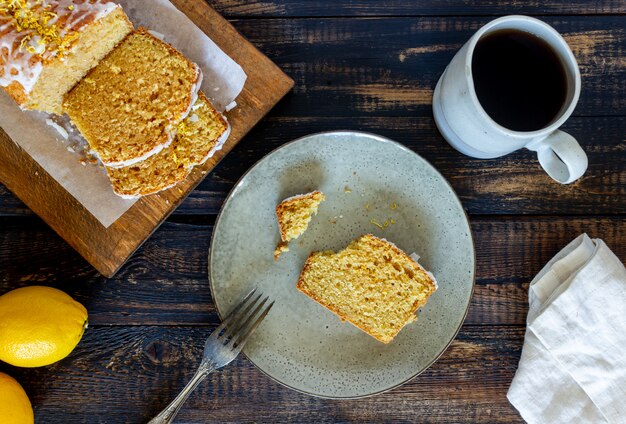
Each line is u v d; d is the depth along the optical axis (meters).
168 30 0.66
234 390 0.68
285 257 0.67
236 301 0.66
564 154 0.58
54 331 0.62
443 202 0.66
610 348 0.64
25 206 0.68
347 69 0.68
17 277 0.68
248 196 0.66
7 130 0.65
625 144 0.69
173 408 0.64
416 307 0.66
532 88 0.61
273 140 0.68
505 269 0.69
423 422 0.69
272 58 0.68
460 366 0.69
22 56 0.61
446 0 0.68
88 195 0.65
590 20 0.68
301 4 0.68
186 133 0.65
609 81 0.69
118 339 0.68
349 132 0.65
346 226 0.67
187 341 0.68
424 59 0.68
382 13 0.68
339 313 0.66
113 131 0.64
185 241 0.68
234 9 0.68
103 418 0.68
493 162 0.69
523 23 0.59
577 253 0.66
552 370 0.66
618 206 0.69
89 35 0.62
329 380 0.66
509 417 0.69
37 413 0.68
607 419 0.65
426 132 0.68
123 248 0.65
